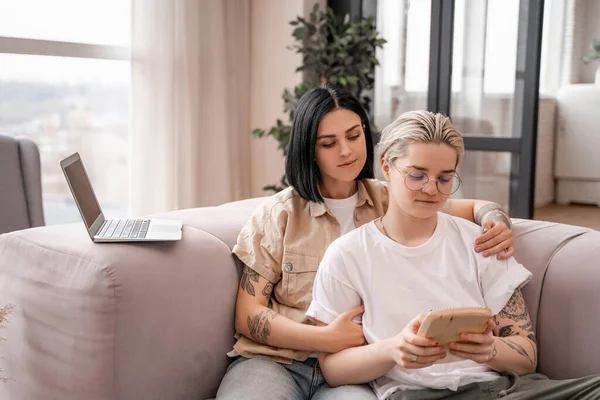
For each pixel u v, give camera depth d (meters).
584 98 3.41
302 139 1.44
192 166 3.26
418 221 1.30
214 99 3.37
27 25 2.78
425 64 3.34
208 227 1.55
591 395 1.16
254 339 1.41
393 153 1.25
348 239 1.33
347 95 1.46
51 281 1.30
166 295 1.31
